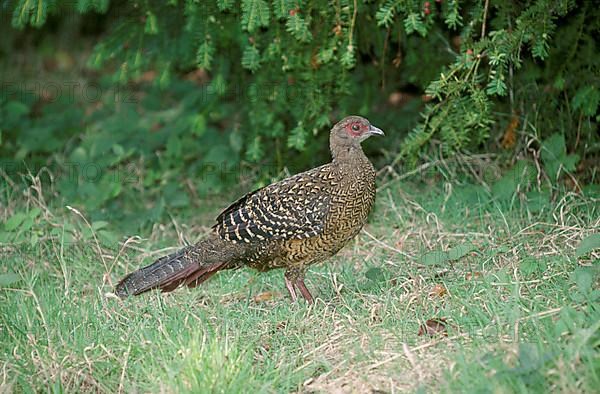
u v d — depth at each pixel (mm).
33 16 8945
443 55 10406
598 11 9664
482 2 9305
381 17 8633
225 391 6488
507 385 6055
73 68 15734
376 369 6738
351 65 9094
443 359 6660
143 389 6781
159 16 10336
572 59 10039
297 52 9727
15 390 6926
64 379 6977
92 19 15781
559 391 5969
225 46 10312
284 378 6777
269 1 8883
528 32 8688
